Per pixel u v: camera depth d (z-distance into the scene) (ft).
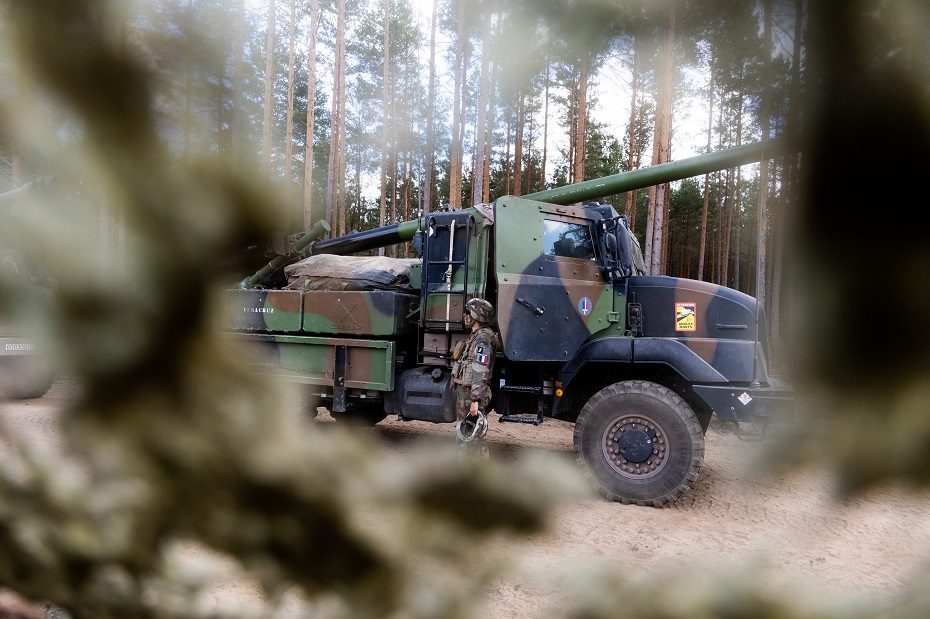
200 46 0.74
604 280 18.75
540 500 0.77
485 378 16.16
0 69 0.67
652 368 17.22
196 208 0.74
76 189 0.72
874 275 0.73
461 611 0.86
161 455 0.81
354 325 19.20
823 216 0.74
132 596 1.02
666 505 14.88
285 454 0.81
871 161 0.72
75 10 0.67
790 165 0.76
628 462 15.38
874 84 0.71
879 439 0.75
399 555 0.84
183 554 0.95
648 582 0.89
